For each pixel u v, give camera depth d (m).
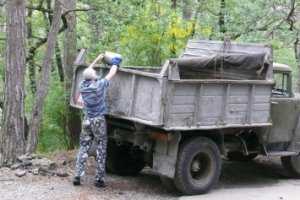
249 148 10.64
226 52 10.95
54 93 15.53
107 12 14.82
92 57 14.52
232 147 10.30
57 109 15.51
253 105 9.83
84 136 9.17
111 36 14.69
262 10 18.14
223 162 12.74
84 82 9.21
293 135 11.00
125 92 9.26
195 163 9.45
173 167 9.11
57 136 15.79
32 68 18.45
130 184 9.95
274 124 10.62
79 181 9.16
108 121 9.95
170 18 13.56
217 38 16.94
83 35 18.38
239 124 9.65
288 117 10.86
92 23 16.55
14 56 10.17
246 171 11.85
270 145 10.79
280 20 18.23
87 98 9.05
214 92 9.24
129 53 13.66
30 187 8.88
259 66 10.06
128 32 13.62
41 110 11.08
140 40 13.61
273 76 10.43
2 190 8.66
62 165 10.24
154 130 9.20
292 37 18.48
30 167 9.81
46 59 11.08
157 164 9.33
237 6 18.12
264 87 9.94
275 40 18.14
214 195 9.45
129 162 10.65
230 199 9.20
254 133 10.48
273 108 10.58
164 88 8.60
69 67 15.09
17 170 9.68
